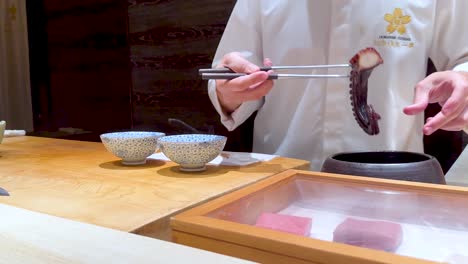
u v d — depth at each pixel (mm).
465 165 1449
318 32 1488
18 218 607
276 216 587
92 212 708
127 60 2328
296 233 521
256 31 1619
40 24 2750
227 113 1442
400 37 1421
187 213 569
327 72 1477
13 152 1352
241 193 676
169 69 2154
